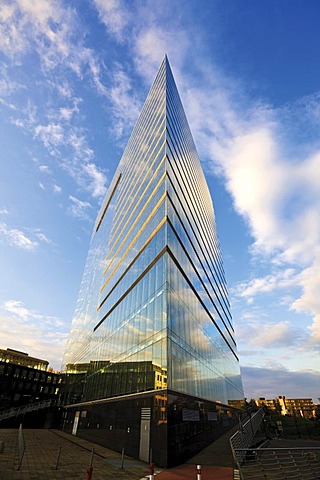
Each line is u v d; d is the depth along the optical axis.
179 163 29.56
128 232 32.44
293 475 11.37
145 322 20.47
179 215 25.17
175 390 16.23
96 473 11.73
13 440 24.84
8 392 65.12
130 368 21.25
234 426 33.66
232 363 45.50
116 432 20.41
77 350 50.25
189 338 21.69
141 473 12.02
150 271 21.94
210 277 38.59
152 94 36.50
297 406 146.25
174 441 14.54
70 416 40.34
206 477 11.26
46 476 10.81
